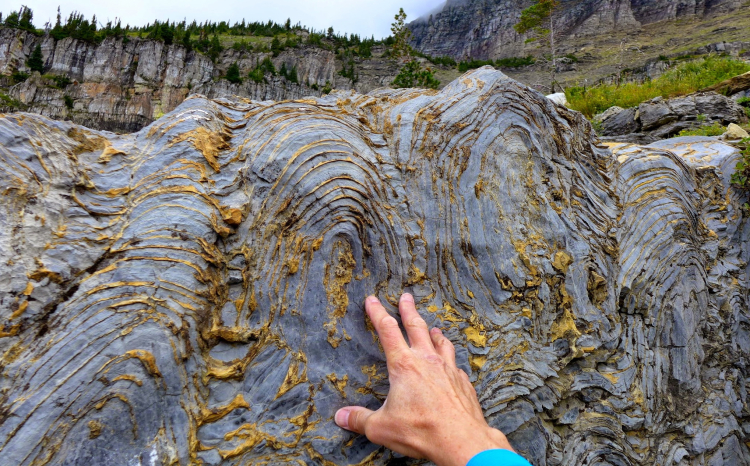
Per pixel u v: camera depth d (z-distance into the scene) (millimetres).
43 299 1604
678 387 3492
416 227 2500
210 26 87625
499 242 2678
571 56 52594
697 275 3791
